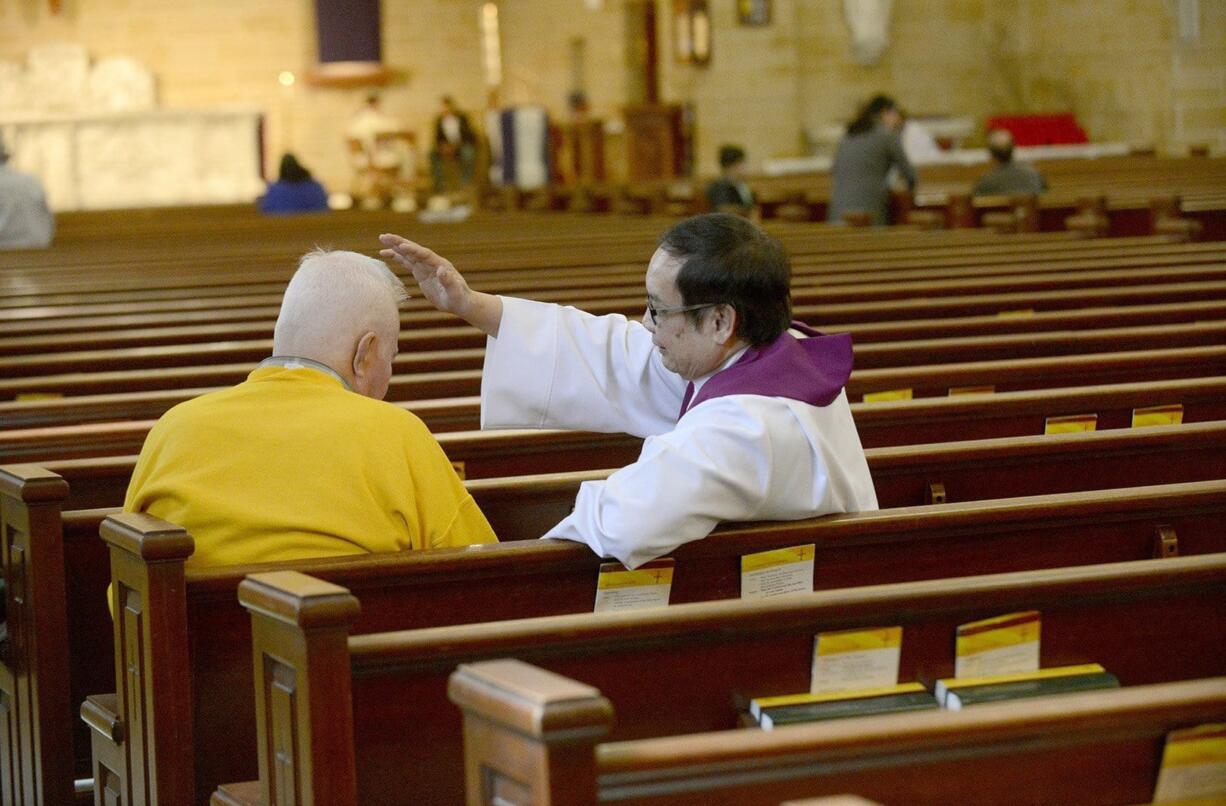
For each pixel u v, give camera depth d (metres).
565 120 26.97
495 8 28.69
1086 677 2.96
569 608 3.39
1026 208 13.35
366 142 27.28
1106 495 3.56
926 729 2.18
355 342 3.77
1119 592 3.01
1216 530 3.67
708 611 2.80
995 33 25.91
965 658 2.98
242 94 28.77
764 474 3.36
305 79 28.81
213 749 3.37
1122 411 4.98
